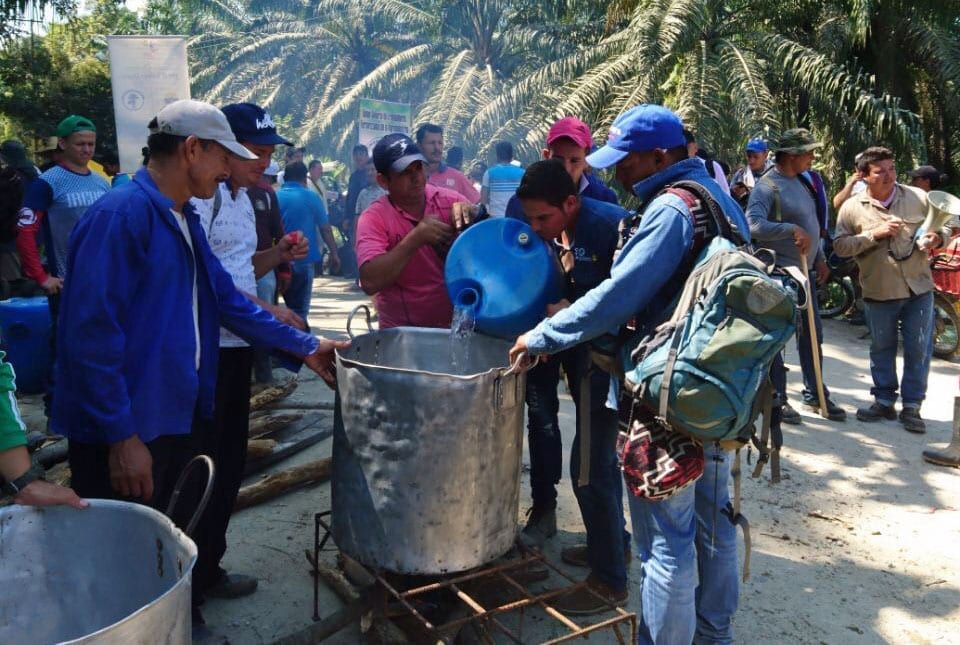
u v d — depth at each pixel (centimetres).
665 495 231
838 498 434
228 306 275
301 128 2002
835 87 1171
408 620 286
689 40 1219
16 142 741
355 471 256
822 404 412
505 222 304
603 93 1257
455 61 1748
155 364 236
